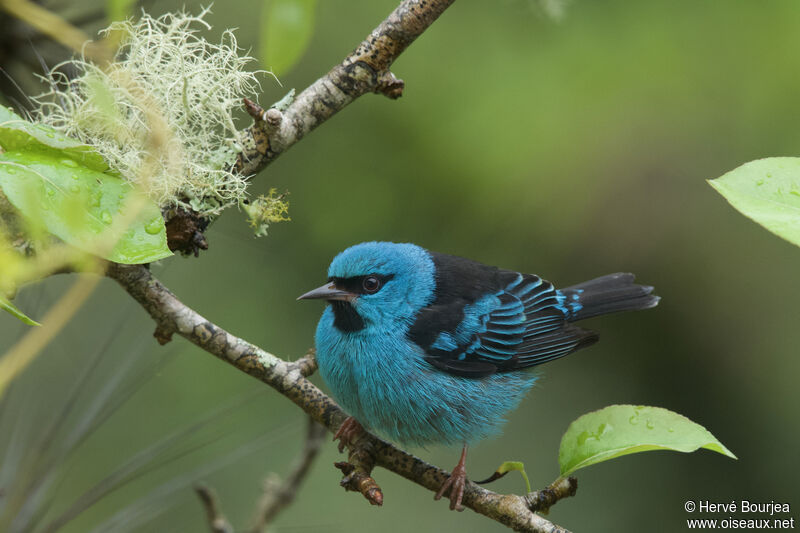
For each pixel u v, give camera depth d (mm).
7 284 4559
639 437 5770
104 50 5465
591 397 11992
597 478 11805
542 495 6023
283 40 4680
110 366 6797
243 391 9508
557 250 11375
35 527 6098
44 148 4578
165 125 5445
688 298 11852
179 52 6105
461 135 10984
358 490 5898
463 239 11188
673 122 10922
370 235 11008
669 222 11266
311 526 7324
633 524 11438
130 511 6867
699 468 11789
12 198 4328
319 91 6426
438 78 11047
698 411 11938
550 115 10930
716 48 10805
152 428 9234
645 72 10859
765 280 11672
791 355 11703
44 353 6652
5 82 6219
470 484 6242
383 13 10797
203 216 6207
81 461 8805
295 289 10477
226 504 9156
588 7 10828
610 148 11008
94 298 7105
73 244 4324
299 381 6160
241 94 6676
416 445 8898
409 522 10742
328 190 10969
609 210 11219
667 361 12125
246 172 6316
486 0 10938
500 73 10984
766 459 11680
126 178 5715
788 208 4324
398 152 11078
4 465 6129
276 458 9523
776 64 10711
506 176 11016
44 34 6082
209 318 9703
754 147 10859
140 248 4551
